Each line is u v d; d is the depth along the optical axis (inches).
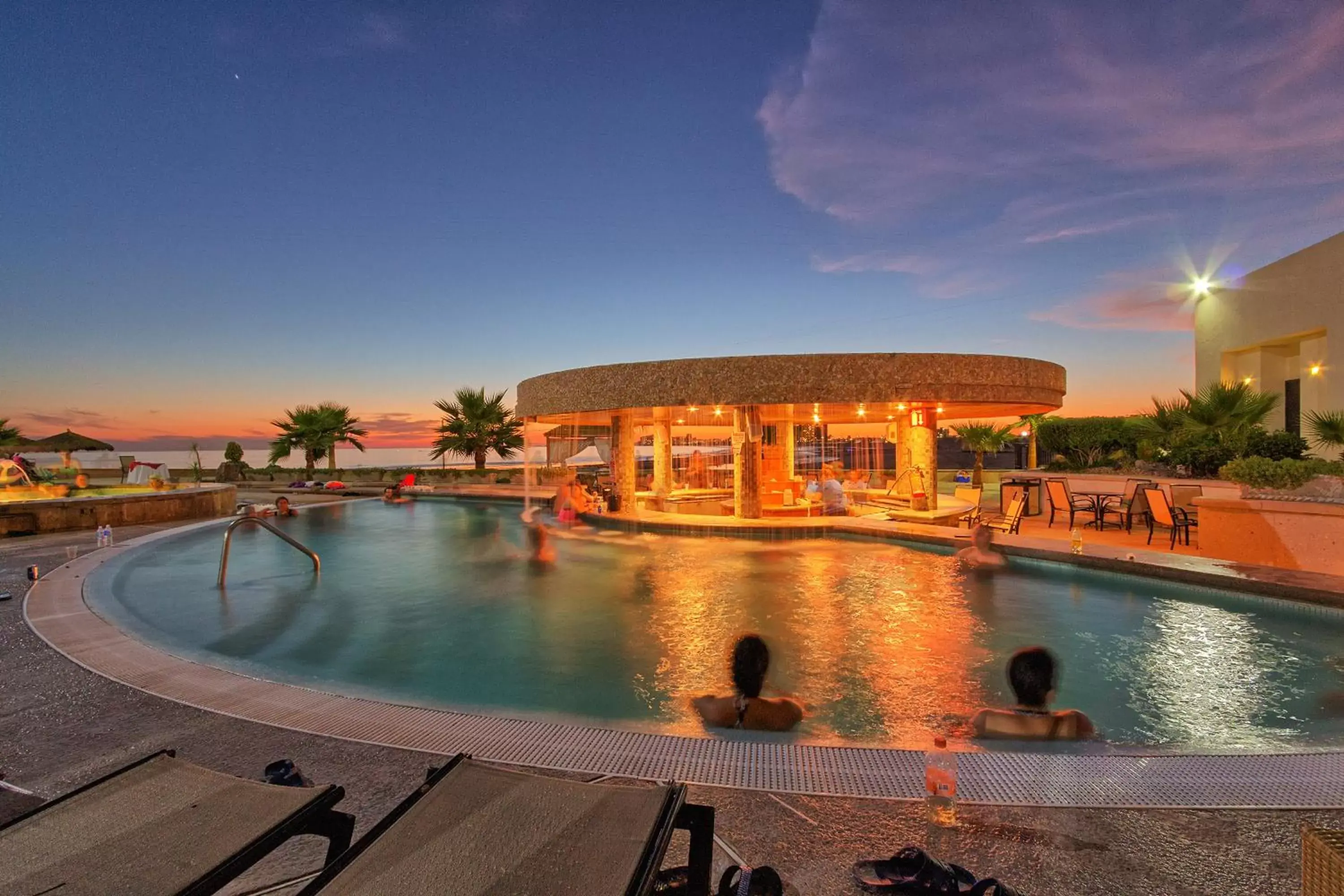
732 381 477.7
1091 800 115.9
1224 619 280.8
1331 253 652.1
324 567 437.7
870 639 262.8
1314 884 62.5
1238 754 132.6
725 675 229.5
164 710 159.5
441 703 204.4
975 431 949.8
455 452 1213.1
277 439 1222.3
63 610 266.7
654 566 417.7
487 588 370.3
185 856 65.8
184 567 442.6
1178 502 490.6
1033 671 172.4
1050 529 508.1
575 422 753.0
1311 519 311.6
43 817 73.1
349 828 79.8
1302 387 738.2
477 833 69.2
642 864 63.8
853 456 1042.1
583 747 137.7
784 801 116.3
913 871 93.1
